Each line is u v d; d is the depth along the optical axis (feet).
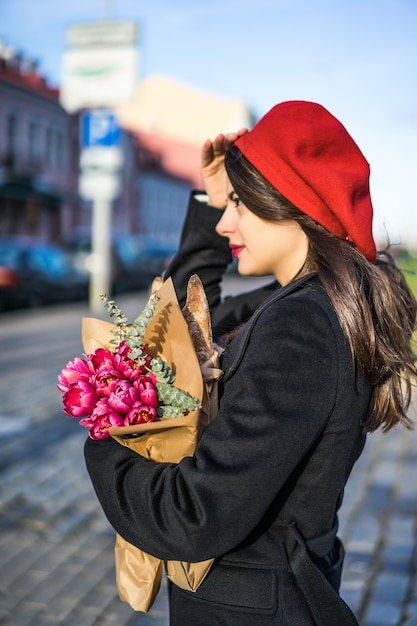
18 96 91.35
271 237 4.25
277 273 4.41
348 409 3.86
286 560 3.95
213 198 5.70
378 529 12.05
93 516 12.76
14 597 9.95
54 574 10.64
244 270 4.46
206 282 5.71
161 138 152.87
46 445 16.92
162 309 4.07
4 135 89.71
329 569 4.29
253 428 3.62
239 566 3.95
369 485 14.30
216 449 3.66
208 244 5.70
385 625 9.05
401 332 4.17
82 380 4.04
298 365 3.69
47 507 13.08
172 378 3.93
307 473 3.95
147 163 135.54
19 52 93.30
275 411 3.63
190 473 3.67
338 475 3.96
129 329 4.09
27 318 44.11
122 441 3.95
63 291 50.96
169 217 143.23
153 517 3.74
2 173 85.71
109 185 43.68
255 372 3.73
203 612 4.03
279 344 3.74
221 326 5.43
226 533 3.62
